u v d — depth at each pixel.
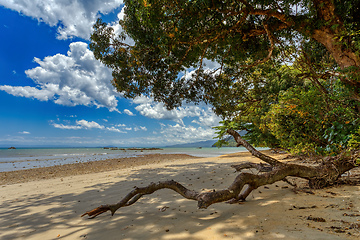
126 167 12.86
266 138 14.23
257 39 8.24
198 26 6.79
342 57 5.29
